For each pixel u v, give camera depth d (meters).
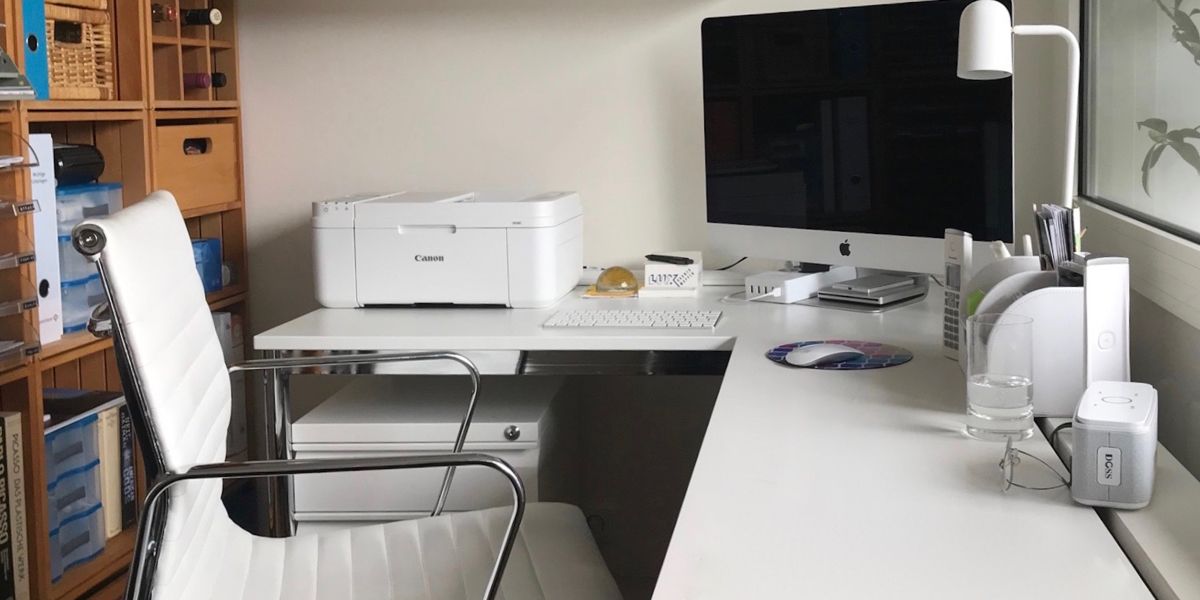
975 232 2.25
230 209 3.00
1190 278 1.59
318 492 2.29
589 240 2.96
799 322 2.32
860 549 1.09
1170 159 1.84
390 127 3.00
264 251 3.08
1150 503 1.22
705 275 2.79
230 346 2.87
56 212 2.31
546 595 1.57
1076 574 1.03
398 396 2.50
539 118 2.94
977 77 1.79
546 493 2.33
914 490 1.26
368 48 2.98
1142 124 2.03
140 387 1.36
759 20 2.54
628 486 3.00
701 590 1.00
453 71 2.96
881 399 1.66
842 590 1.00
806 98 2.50
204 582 1.58
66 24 2.36
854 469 1.34
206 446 1.58
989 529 1.14
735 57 2.60
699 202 2.89
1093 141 2.42
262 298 3.10
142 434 1.38
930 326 2.24
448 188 3.00
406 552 1.72
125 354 1.35
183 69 2.86
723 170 2.68
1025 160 2.71
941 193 2.30
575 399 2.85
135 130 2.53
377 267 2.54
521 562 1.66
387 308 2.58
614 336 2.22
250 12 3.00
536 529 1.76
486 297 2.52
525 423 2.24
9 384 2.18
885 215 2.41
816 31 2.46
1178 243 1.66
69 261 2.38
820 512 1.20
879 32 2.36
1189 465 1.68
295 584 1.64
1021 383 1.45
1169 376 1.79
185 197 2.73
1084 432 1.20
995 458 1.37
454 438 2.25
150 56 2.54
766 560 1.07
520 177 2.96
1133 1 2.08
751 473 1.33
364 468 1.40
